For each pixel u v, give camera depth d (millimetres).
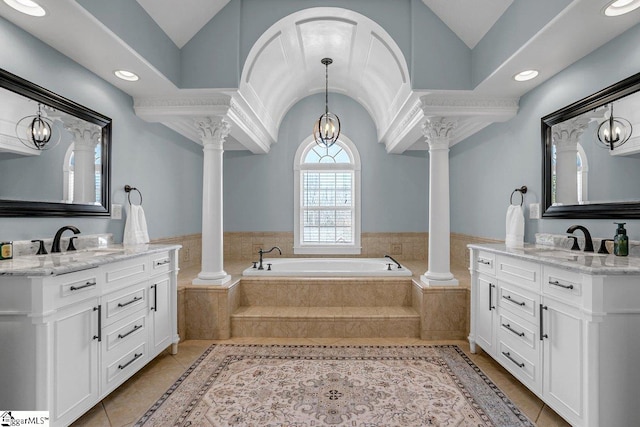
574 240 2459
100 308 1985
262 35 3090
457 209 4867
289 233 5426
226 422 1953
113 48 2338
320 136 3996
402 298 3746
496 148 3730
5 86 1957
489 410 2078
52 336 1655
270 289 3758
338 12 3123
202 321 3322
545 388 1975
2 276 1589
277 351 3004
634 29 2049
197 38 3061
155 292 2613
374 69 3971
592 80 2367
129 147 3227
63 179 2404
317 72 4648
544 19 2088
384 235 5418
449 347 3084
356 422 1951
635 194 2016
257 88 3781
